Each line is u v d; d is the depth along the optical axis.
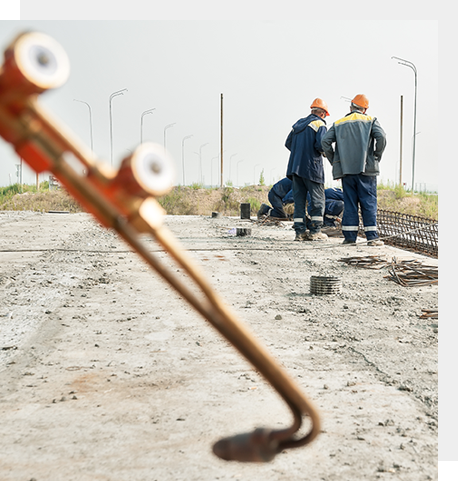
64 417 3.26
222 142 53.59
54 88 0.61
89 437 2.99
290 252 11.94
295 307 6.41
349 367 4.25
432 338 5.08
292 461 2.73
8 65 0.59
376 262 9.91
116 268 9.36
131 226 0.72
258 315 5.98
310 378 3.98
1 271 8.92
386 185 41.56
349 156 13.12
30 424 3.15
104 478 2.55
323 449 2.86
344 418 3.26
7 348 4.69
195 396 3.62
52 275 8.57
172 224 20.36
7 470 2.61
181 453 2.81
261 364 0.77
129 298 6.89
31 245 12.80
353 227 13.51
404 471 2.62
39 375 4.01
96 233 16.30
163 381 3.91
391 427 3.13
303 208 14.67
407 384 3.85
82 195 0.68
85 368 4.18
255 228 18.58
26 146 0.66
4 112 0.64
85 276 8.52
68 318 5.80
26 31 0.60
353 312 6.20
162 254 10.95
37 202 42.09
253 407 3.43
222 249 12.10
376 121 13.21
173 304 6.55
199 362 4.35
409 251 12.48
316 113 14.38
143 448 2.87
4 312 6.05
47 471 2.61
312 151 14.23
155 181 0.68
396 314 6.08
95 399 3.55
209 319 0.77
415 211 33.84
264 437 0.82
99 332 5.24
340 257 11.17
